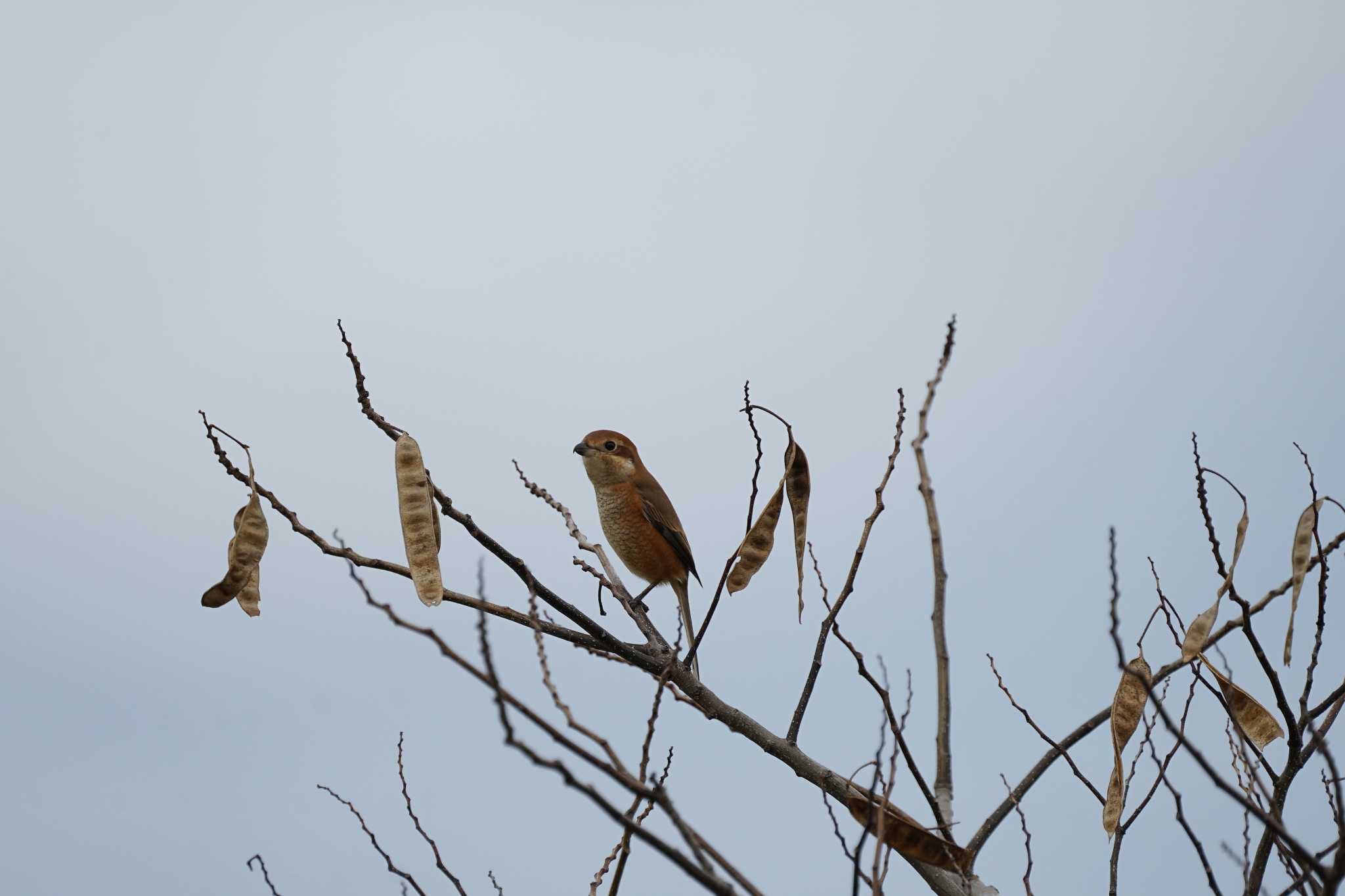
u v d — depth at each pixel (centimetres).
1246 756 611
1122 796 745
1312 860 497
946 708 680
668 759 762
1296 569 784
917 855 706
